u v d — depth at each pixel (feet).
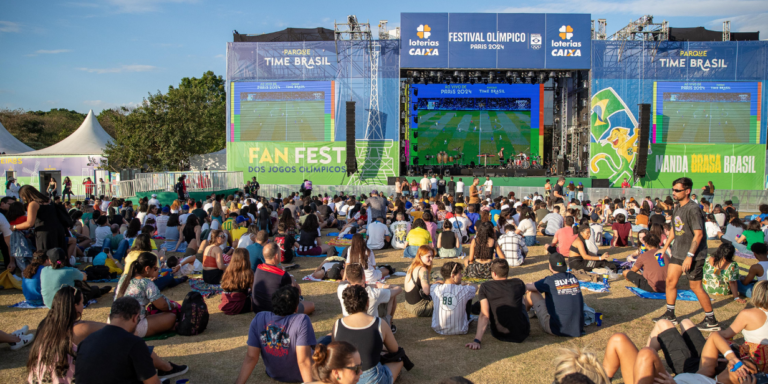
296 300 13.57
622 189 72.54
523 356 16.24
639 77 77.77
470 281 25.76
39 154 96.89
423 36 77.46
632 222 50.47
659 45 77.25
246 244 28.94
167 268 25.98
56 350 11.57
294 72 78.89
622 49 77.05
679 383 11.51
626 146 78.23
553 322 18.03
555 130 94.84
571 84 88.89
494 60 77.41
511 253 30.27
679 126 78.13
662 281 23.40
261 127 79.46
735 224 35.14
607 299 22.79
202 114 104.58
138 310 11.84
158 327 17.66
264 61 78.84
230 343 17.43
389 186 76.79
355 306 12.63
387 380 12.81
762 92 77.41
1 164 94.94
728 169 78.23
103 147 105.40
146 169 98.17
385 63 78.33
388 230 37.86
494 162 97.09
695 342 13.34
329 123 79.05
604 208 55.57
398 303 22.59
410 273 20.42
